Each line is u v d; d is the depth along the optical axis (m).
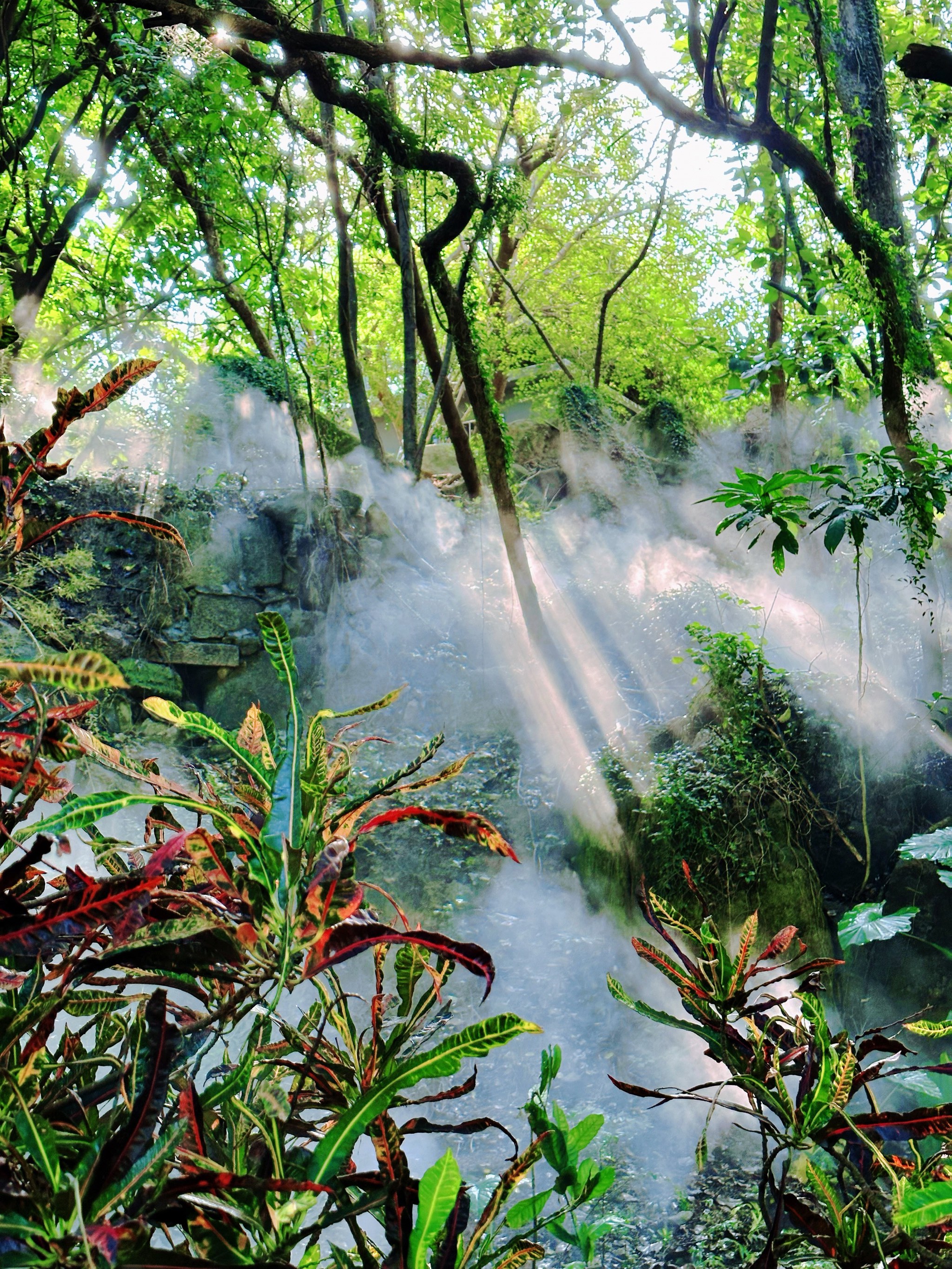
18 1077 0.88
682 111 7.36
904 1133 1.22
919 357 7.27
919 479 5.37
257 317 12.33
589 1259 1.18
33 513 7.84
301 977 0.89
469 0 9.85
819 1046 1.31
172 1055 0.82
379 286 14.62
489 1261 1.02
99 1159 0.77
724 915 5.68
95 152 10.41
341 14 9.38
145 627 8.05
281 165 9.50
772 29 6.98
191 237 11.13
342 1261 0.99
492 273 16.41
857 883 6.21
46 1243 0.69
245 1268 0.73
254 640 8.49
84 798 0.86
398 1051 1.13
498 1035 0.87
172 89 8.80
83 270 11.58
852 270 7.41
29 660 0.75
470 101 9.56
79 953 0.87
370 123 8.15
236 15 7.36
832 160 7.71
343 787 1.04
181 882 1.01
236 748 0.99
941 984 5.35
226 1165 0.92
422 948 1.09
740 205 9.28
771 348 8.04
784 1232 1.37
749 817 5.89
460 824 0.95
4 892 0.84
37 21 10.09
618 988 1.40
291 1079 1.26
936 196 9.05
